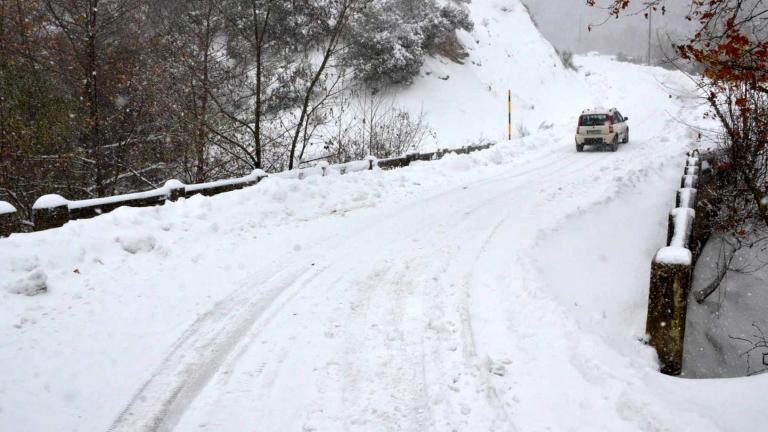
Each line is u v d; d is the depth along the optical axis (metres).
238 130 12.77
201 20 12.98
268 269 6.51
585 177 12.95
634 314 6.10
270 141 12.91
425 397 3.80
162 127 13.24
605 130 18.06
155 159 13.81
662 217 9.62
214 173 13.45
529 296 5.41
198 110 12.59
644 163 14.12
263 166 13.73
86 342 4.54
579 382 3.81
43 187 12.03
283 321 5.05
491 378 3.99
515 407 3.63
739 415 3.40
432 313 5.18
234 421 3.53
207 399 3.78
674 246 5.17
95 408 3.65
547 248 7.42
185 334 4.77
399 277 6.23
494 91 34.16
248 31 12.62
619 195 10.61
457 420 3.51
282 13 13.20
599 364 4.02
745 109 7.57
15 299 5.16
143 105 13.10
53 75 12.68
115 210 7.46
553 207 9.66
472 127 28.36
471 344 4.52
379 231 8.28
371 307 5.38
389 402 3.75
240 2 12.33
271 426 3.48
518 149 19.73
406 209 9.88
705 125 18.33
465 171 15.14
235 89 13.38
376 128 18.11
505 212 9.53
